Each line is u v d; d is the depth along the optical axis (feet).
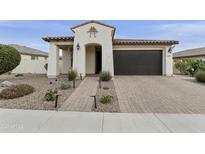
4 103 25.98
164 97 31.07
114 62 64.23
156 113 22.43
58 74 58.90
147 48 63.10
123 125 18.28
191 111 23.40
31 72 88.69
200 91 36.35
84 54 53.52
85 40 53.31
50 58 56.80
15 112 22.15
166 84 44.32
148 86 41.14
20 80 50.34
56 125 18.15
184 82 48.06
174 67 80.79
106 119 20.06
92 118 20.35
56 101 25.00
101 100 27.35
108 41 52.85
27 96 30.14
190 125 18.37
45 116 20.84
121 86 40.65
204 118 20.57
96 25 53.01
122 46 63.62
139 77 57.36
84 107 24.73
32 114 21.50
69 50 68.33
